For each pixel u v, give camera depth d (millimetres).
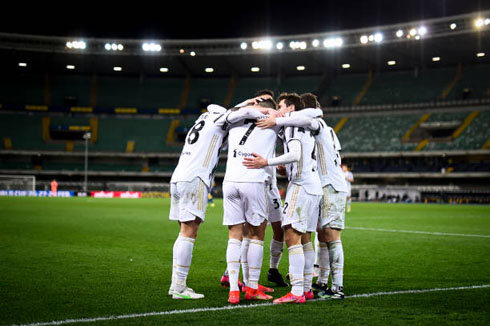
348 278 6195
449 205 36562
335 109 52969
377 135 49594
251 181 4957
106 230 12500
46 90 55562
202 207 5090
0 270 6430
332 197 5258
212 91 56812
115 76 58062
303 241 5211
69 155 51812
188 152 5227
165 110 54844
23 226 13141
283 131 5336
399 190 45875
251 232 5086
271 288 5508
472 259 7883
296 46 46594
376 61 50844
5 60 51219
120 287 5422
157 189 51406
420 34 41719
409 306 4637
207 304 4684
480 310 4477
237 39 47281
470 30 39938
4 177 48500
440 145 46156
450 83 50312
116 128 54531
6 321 3988
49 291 5164
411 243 10211
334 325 3941
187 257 4957
